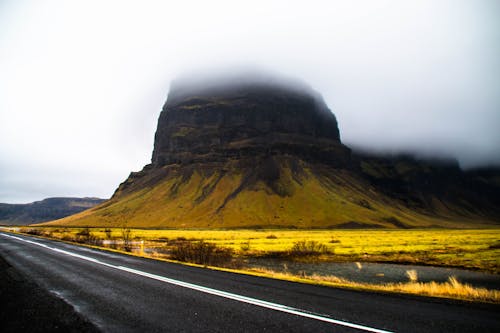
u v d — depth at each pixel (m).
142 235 104.38
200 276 12.35
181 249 23.95
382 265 45.41
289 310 7.19
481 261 45.09
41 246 28.19
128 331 5.86
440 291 10.77
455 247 61.72
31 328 6.05
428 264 45.66
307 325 6.12
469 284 30.66
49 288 9.81
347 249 61.38
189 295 8.78
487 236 97.56
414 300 8.50
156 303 7.91
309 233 141.62
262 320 6.46
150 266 15.41
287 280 11.82
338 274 36.66
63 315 6.89
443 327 6.11
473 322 6.49
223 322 6.35
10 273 12.66
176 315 6.86
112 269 14.07
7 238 41.84
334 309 7.32
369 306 7.67
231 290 9.49
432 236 105.50
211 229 197.25
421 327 6.08
